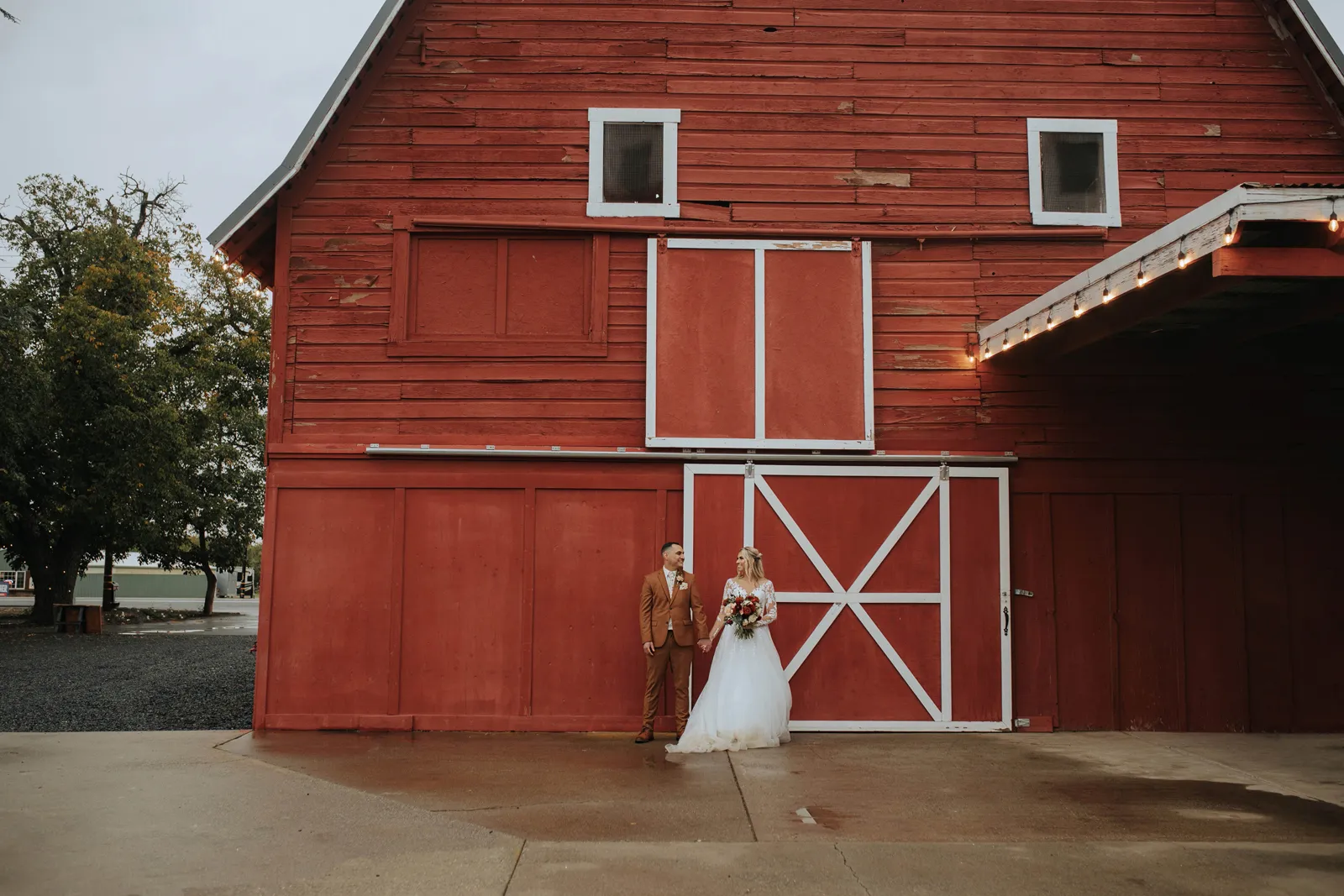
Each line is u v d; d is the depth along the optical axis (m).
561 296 9.62
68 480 27.27
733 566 9.27
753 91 9.84
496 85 9.77
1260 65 10.02
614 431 9.44
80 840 5.49
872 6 9.99
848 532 9.36
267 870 5.00
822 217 9.72
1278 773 7.45
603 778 7.14
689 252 9.59
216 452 32.19
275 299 9.46
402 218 9.55
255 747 8.28
